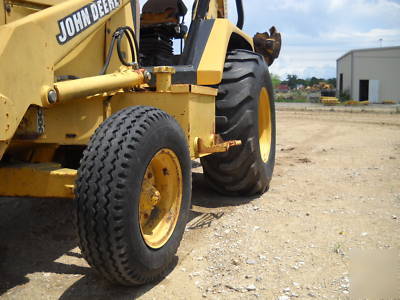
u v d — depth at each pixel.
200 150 3.36
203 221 3.73
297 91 61.72
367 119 15.38
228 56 4.37
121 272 2.29
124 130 2.34
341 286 2.54
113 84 2.88
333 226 3.53
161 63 4.60
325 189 4.78
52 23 2.52
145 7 4.54
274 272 2.72
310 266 2.80
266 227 3.54
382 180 5.11
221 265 2.84
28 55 2.31
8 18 2.52
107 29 3.25
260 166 4.34
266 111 4.94
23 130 2.44
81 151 3.35
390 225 3.52
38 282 2.62
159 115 2.57
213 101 3.78
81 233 2.22
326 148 7.97
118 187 2.20
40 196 2.53
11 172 2.56
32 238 3.35
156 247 2.53
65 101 2.53
